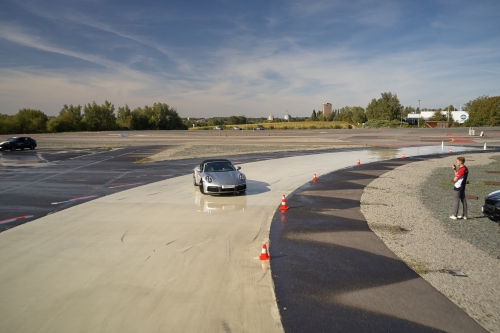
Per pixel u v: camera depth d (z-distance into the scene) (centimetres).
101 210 1128
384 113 11106
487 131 6538
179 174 1942
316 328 462
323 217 1033
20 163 2561
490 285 588
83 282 604
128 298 545
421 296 551
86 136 7188
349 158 2691
